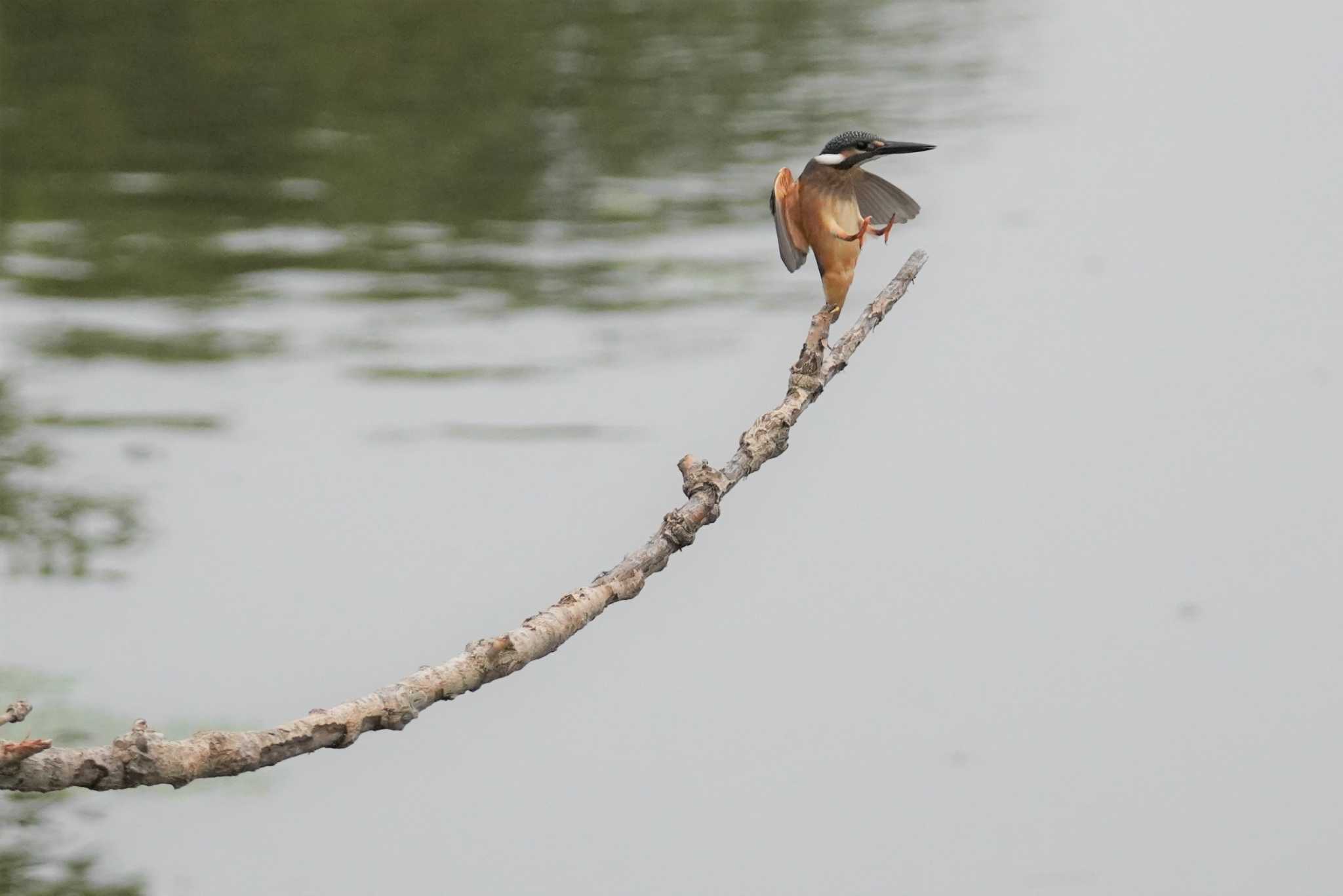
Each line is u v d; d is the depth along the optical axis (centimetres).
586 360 1183
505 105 1941
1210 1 2812
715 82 2083
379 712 251
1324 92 2164
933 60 2267
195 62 2088
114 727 743
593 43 2309
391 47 2222
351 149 1762
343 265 1408
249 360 1190
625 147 1775
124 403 1106
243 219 1519
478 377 1159
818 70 2181
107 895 654
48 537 920
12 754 222
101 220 1517
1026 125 1948
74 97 1912
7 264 1389
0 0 2356
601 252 1443
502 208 1563
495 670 265
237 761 237
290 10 2386
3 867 671
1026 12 2661
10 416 1078
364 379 1153
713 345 1218
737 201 1591
